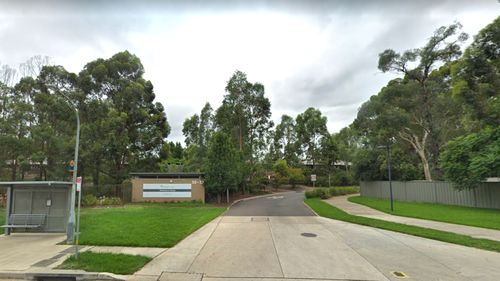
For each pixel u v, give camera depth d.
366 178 32.34
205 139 41.66
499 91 20.23
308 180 56.41
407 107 32.41
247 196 33.69
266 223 14.19
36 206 12.22
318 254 8.46
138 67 34.94
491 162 17.19
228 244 9.66
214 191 26.25
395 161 30.14
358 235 11.23
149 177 26.72
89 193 27.92
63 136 28.48
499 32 19.38
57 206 12.20
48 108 28.81
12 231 11.98
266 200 29.16
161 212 17.81
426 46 31.78
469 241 9.78
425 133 32.94
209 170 25.83
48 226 12.02
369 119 34.03
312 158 59.41
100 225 12.47
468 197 21.27
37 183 11.45
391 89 31.73
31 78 30.30
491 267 7.28
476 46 20.88
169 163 48.50
